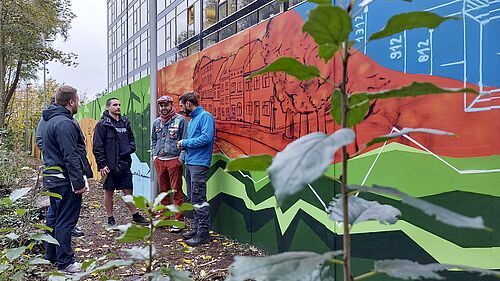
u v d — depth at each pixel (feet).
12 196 6.94
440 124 7.52
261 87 12.86
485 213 6.89
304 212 11.15
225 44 15.08
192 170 14.84
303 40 10.90
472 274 7.09
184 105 15.15
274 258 2.76
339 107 3.31
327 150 2.32
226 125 15.11
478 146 6.97
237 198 14.66
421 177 7.86
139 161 24.13
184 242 14.76
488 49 6.81
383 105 8.57
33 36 57.82
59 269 11.60
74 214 12.16
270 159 3.18
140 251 4.35
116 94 29.01
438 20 2.72
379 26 8.59
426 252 7.81
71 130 11.93
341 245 9.78
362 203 3.64
